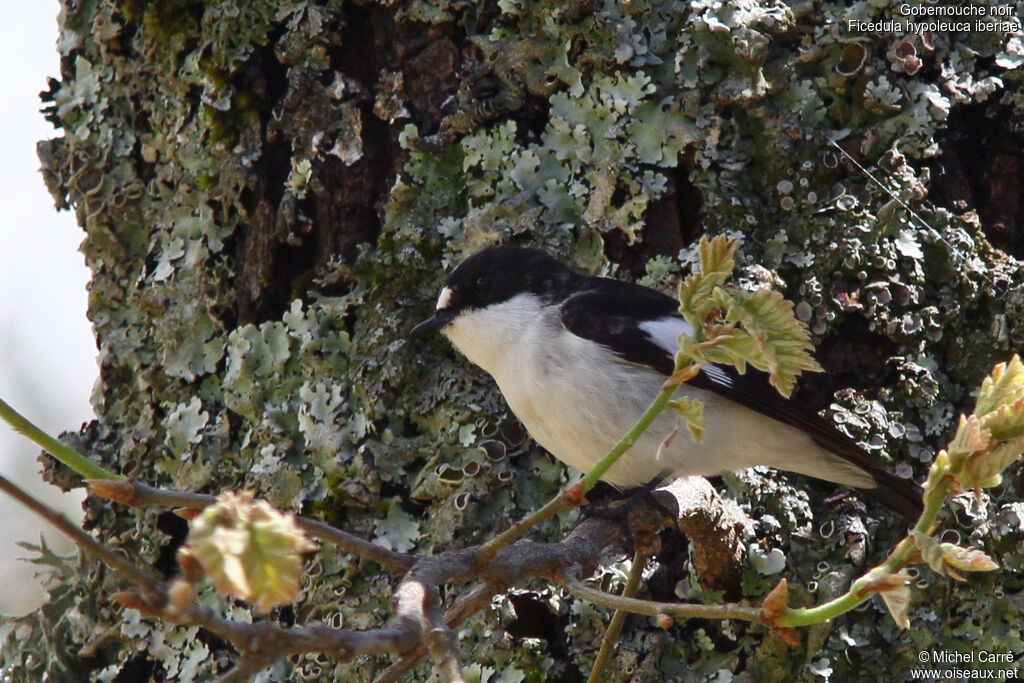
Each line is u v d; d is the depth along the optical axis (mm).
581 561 5133
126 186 8344
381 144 7809
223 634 2693
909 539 3389
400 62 7754
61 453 3754
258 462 7484
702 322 3482
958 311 7305
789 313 3365
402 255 7512
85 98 8555
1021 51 7727
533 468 7371
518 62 7555
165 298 8000
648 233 7484
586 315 7352
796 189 7395
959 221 7516
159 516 7770
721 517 6703
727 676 6727
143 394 8047
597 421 7297
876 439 7070
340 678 6945
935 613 6852
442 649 3443
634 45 7441
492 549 4320
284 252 7859
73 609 8031
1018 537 6930
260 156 7906
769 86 7445
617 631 5934
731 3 7363
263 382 7641
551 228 7477
